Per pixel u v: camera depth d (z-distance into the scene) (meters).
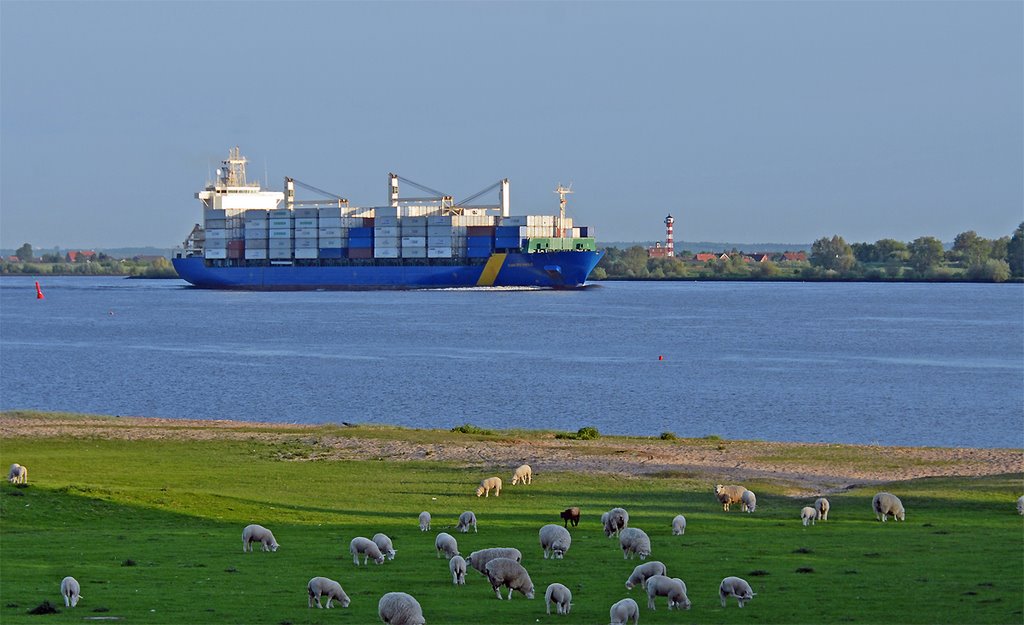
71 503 75.38
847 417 151.75
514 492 84.75
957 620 46.88
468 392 176.62
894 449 110.12
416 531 68.88
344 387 183.12
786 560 59.34
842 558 59.81
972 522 71.69
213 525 71.00
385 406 161.38
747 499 77.44
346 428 121.94
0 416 131.12
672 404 163.62
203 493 80.56
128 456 102.19
